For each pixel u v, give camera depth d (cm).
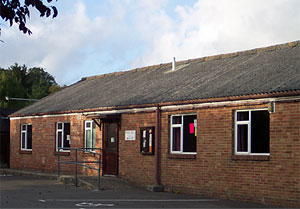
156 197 1512
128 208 1228
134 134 1902
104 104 2067
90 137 2172
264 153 1435
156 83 2123
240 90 1519
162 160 1766
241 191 1470
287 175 1348
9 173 2483
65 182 1884
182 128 1712
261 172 1417
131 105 1886
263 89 1439
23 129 2669
